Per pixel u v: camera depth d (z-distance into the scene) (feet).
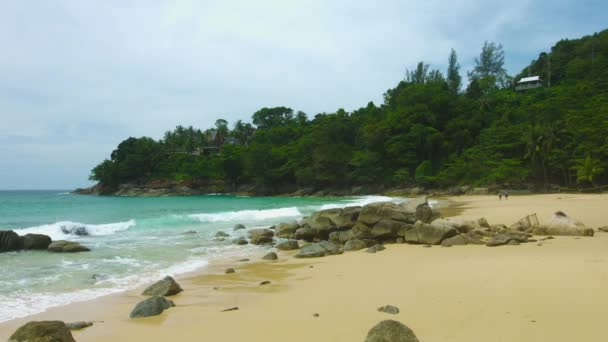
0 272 44.29
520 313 24.54
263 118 500.33
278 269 45.29
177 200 235.81
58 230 78.43
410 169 287.48
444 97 323.57
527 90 369.30
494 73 412.77
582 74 326.85
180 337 23.49
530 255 44.45
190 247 63.41
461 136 289.94
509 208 113.70
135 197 307.37
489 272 36.17
